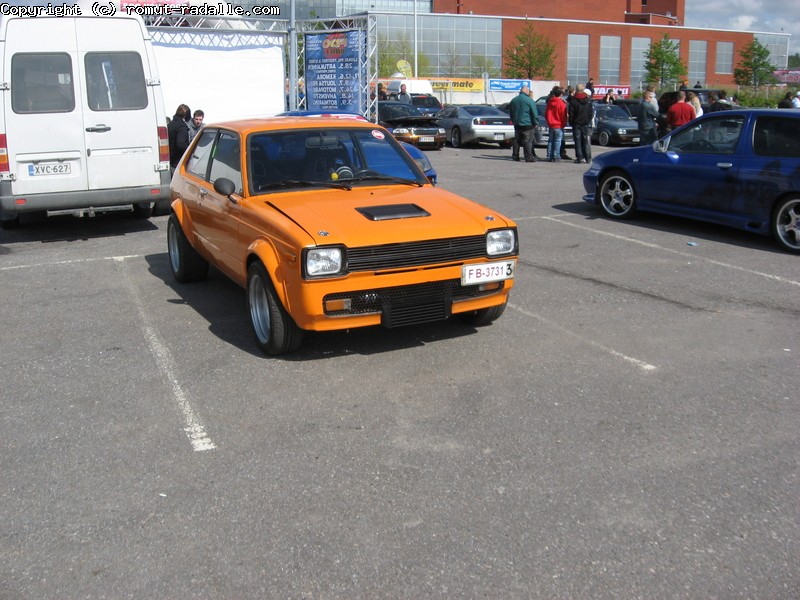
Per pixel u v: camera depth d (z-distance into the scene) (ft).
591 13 264.72
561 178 52.31
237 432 14.98
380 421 15.35
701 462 13.61
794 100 65.16
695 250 30.27
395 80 143.02
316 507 12.31
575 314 22.15
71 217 40.37
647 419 15.31
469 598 10.14
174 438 14.78
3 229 37.01
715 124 32.48
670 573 10.60
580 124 61.46
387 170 21.56
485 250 18.25
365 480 13.12
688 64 246.88
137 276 27.48
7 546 11.39
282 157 20.79
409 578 10.54
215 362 18.70
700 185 32.53
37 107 32.40
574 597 10.13
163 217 40.14
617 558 10.93
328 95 78.59
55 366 18.70
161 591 10.36
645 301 23.47
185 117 48.93
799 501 12.35
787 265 27.84
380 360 18.58
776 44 263.08
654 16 268.41
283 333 18.15
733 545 11.21
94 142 33.47
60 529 11.81
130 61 33.81
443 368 18.03
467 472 13.34
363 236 17.08
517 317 21.84
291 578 10.58
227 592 10.32
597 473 13.25
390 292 17.56
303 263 16.69
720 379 17.34
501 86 167.94
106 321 22.21
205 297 24.53
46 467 13.74
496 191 46.09
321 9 239.09
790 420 15.26
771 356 18.79
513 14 258.57
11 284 26.61
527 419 15.35
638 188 35.45
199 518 12.06
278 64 68.49
